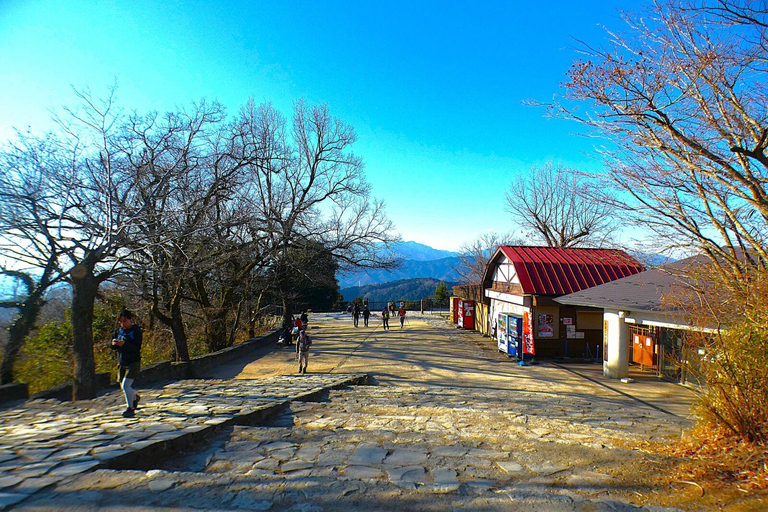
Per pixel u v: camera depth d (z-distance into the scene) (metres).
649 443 5.71
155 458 4.60
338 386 11.27
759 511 3.42
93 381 8.63
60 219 9.75
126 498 3.29
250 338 24.95
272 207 22.25
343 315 46.00
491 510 3.35
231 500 3.36
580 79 6.54
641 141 7.06
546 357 17.77
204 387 10.19
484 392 11.28
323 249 25.42
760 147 5.43
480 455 4.96
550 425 7.03
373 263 25.91
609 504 3.48
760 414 4.73
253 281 22.53
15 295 10.12
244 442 5.35
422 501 3.48
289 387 10.35
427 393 10.77
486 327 25.92
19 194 9.31
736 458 4.50
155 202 11.55
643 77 6.27
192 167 12.92
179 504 3.22
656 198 7.39
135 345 6.56
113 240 9.27
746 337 4.90
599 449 5.30
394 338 25.17
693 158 6.81
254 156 17.45
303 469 4.32
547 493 3.71
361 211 25.95
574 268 18.70
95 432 5.23
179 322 14.60
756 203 6.03
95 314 16.53
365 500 3.46
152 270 11.16
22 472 3.74
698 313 5.98
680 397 11.17
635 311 12.04
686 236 7.27
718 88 6.20
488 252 45.47
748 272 6.29
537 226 35.28
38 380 11.07
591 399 10.73
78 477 3.65
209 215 14.86
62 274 9.87
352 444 5.33
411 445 5.38
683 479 4.13
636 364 15.70
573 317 17.97
